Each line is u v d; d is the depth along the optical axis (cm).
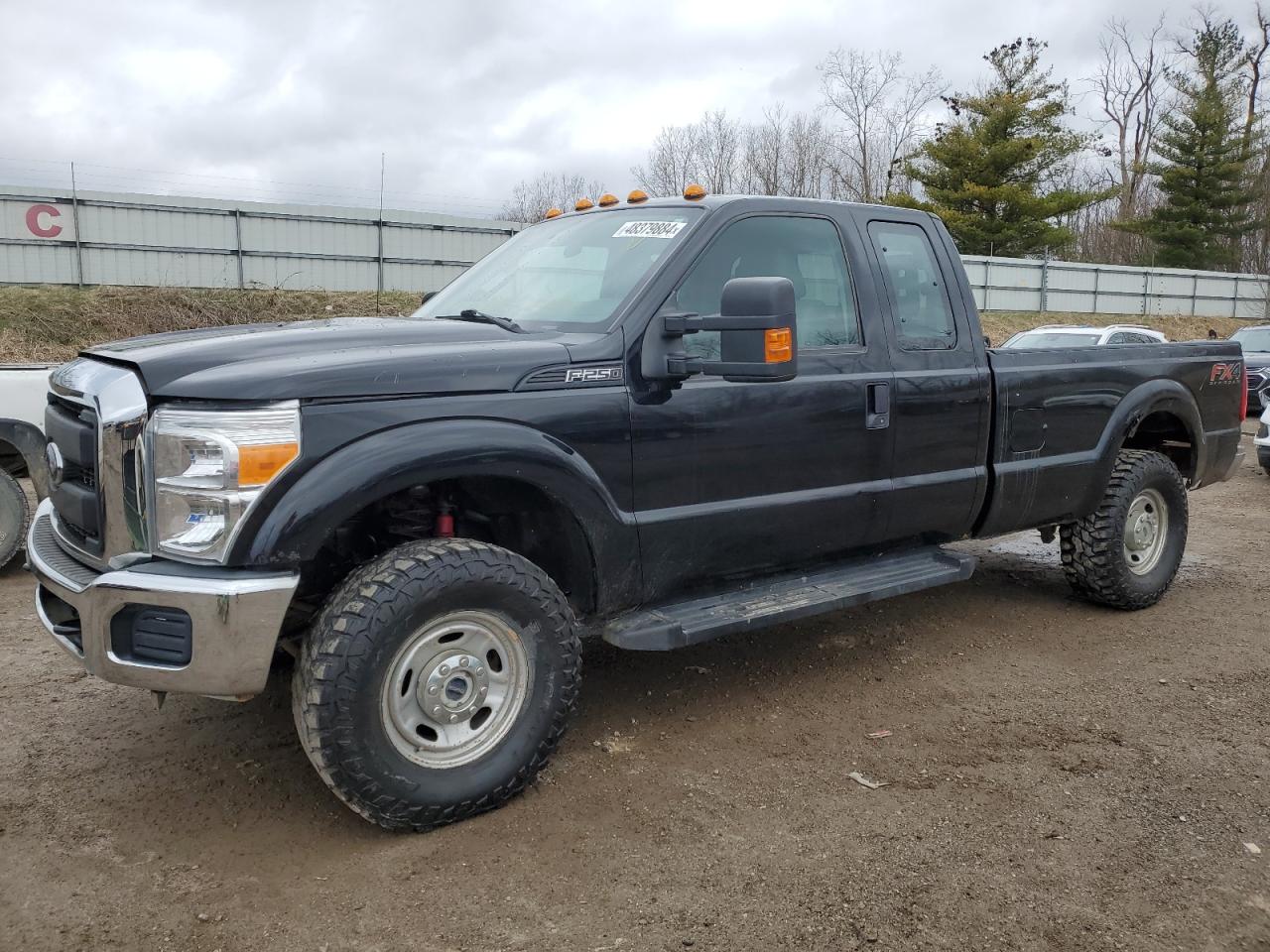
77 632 318
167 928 266
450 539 319
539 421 329
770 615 379
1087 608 573
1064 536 546
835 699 432
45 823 320
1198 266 4856
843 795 344
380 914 273
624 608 369
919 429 438
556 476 330
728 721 407
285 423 286
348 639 290
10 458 626
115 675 291
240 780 350
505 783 324
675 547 370
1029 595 598
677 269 370
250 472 283
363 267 2919
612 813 329
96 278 2636
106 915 272
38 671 455
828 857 304
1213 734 399
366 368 302
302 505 285
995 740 391
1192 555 716
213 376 290
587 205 463
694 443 368
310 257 2856
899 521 439
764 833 317
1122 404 530
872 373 421
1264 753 382
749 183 4728
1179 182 4866
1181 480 566
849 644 506
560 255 417
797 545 407
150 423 292
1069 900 283
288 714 407
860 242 433
